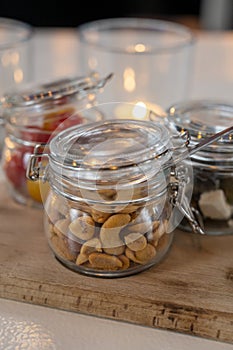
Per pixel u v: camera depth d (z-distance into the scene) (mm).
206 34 987
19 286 382
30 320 369
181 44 658
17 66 669
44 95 448
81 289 376
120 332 362
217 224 428
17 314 374
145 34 767
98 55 635
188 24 1577
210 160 409
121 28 764
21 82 681
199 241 425
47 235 402
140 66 629
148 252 383
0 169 537
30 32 693
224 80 792
